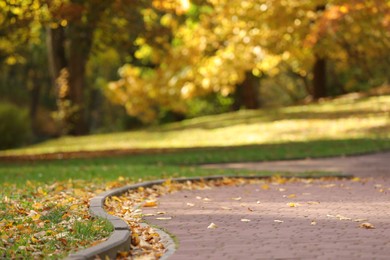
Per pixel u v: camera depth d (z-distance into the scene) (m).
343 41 41.31
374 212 13.20
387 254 9.31
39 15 29.62
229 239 10.52
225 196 16.14
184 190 17.56
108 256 9.06
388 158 27.03
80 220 11.69
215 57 41.84
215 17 40.84
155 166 24.47
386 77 57.50
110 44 36.28
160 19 46.97
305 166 24.84
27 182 18.41
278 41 38.78
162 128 49.84
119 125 66.94
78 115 52.03
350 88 59.62
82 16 31.50
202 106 62.00
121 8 31.45
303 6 36.03
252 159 27.19
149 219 12.53
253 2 36.31
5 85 75.38
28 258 9.05
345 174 20.88
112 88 51.84
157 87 49.56
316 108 46.69
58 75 52.03
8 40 32.53
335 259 9.02
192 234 10.99
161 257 9.34
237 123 44.97
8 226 11.42
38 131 77.88
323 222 12.00
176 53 42.59
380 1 33.19
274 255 9.31
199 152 30.81
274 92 71.94
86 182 18.67
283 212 13.27
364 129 37.19
